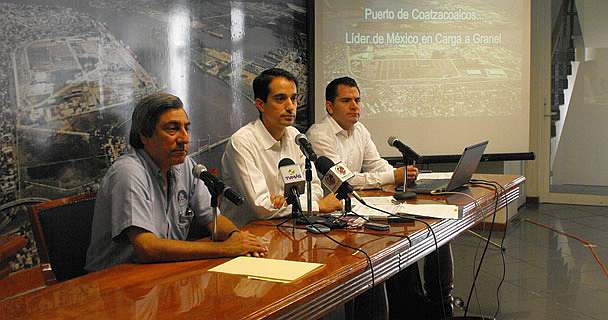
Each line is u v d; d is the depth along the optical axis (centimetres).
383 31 522
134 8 385
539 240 539
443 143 537
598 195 699
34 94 336
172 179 237
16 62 327
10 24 324
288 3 489
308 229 239
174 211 236
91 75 363
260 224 254
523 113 545
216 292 168
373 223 247
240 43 456
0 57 320
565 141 716
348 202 265
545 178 714
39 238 232
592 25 697
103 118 370
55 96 346
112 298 166
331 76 513
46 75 341
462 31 534
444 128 536
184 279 182
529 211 667
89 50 361
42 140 341
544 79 706
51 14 342
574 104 711
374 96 524
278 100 286
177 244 206
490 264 465
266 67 475
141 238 208
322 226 241
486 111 541
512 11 539
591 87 704
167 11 405
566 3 702
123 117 381
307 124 512
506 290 404
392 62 525
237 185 279
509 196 336
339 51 515
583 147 711
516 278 429
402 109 529
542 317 352
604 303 376
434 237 243
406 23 525
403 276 347
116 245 226
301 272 183
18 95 329
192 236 252
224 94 447
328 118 364
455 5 531
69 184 355
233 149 281
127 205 213
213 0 435
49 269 225
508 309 367
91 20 362
